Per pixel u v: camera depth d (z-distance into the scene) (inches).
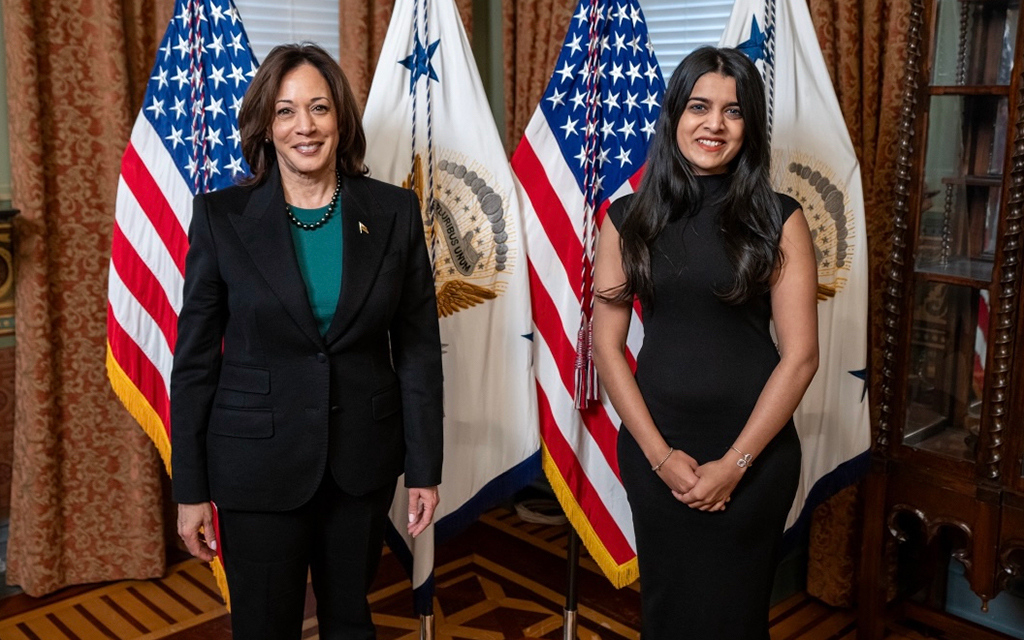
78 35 107.6
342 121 71.9
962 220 92.0
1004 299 87.3
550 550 131.0
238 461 68.9
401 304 74.6
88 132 109.6
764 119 72.7
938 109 92.1
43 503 111.8
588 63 92.7
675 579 74.8
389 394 72.7
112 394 115.3
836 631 110.5
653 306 74.7
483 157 93.0
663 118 74.0
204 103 92.1
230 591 73.6
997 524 91.3
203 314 69.5
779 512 73.3
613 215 77.5
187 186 92.9
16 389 111.0
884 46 104.1
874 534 102.0
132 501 117.2
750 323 73.0
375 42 123.6
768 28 93.6
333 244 70.4
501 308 94.6
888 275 101.3
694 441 72.3
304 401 68.6
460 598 117.3
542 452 97.0
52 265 110.1
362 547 73.5
